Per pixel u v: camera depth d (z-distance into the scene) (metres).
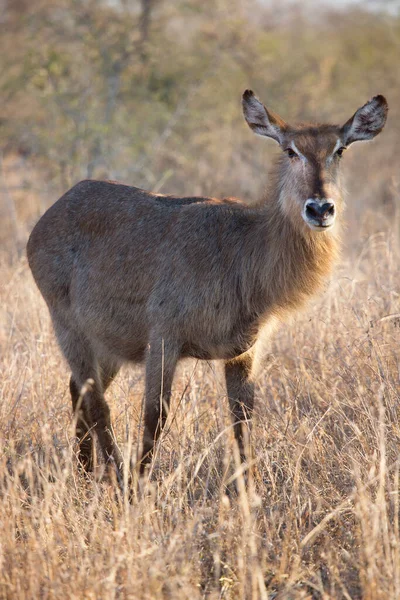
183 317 11.05
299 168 10.70
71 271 12.33
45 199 23.70
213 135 28.34
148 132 26.12
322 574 8.79
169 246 11.30
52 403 12.31
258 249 10.98
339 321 13.64
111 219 12.00
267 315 11.21
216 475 10.74
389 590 7.90
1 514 9.08
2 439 11.16
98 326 12.01
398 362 12.28
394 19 44.91
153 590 7.89
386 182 24.97
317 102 31.92
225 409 12.05
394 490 9.34
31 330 14.55
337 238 11.21
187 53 29.47
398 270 15.59
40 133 24.45
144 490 9.38
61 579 8.03
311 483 10.01
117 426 12.42
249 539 8.51
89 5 26.86
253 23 33.38
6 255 19.64
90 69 26.25
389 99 34.62
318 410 12.13
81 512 9.67
